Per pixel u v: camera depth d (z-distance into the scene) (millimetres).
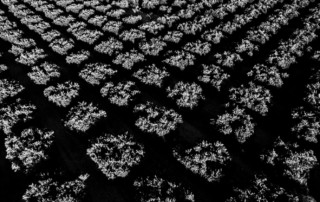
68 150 18547
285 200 15070
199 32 27391
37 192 16219
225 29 26922
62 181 16797
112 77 23609
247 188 15641
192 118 19984
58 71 24500
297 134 18000
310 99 19859
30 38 28656
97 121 20172
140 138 18938
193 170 16719
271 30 26312
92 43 27328
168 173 16844
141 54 25109
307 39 24594
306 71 22344
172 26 28547
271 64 23109
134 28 28750
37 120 20703
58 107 21594
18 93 22875
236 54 23969
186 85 21812
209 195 15711
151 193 15766
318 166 16469
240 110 19609
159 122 19438
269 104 20141
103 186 16531
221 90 21641
